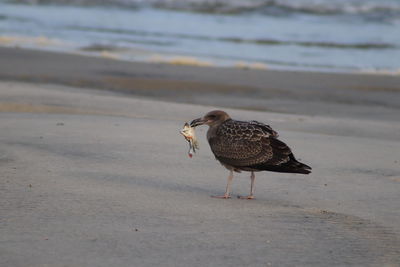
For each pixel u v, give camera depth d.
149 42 46.81
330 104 27.30
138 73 32.38
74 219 9.84
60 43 43.62
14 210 10.19
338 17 65.31
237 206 11.09
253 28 56.75
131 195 11.43
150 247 8.73
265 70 35.72
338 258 8.69
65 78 30.06
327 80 33.03
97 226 9.53
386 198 12.01
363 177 13.68
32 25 52.44
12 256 8.20
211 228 9.70
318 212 10.91
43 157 14.07
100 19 58.38
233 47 46.44
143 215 10.22
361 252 8.97
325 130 20.34
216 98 27.62
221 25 57.94
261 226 9.95
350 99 28.53
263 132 11.59
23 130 16.98
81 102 22.81
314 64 40.75
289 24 59.88
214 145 11.93
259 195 12.02
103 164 13.71
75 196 11.17
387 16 66.56
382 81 33.31
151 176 12.96
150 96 27.56
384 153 16.44
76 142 15.71
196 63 37.56
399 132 20.67
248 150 11.48
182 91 28.89
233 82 31.14
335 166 14.62
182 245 8.88
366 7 70.06
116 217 10.03
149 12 64.56
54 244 8.70
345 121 22.36
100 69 32.81
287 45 48.53
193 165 14.12
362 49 48.16
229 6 67.81
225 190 12.30
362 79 33.69
